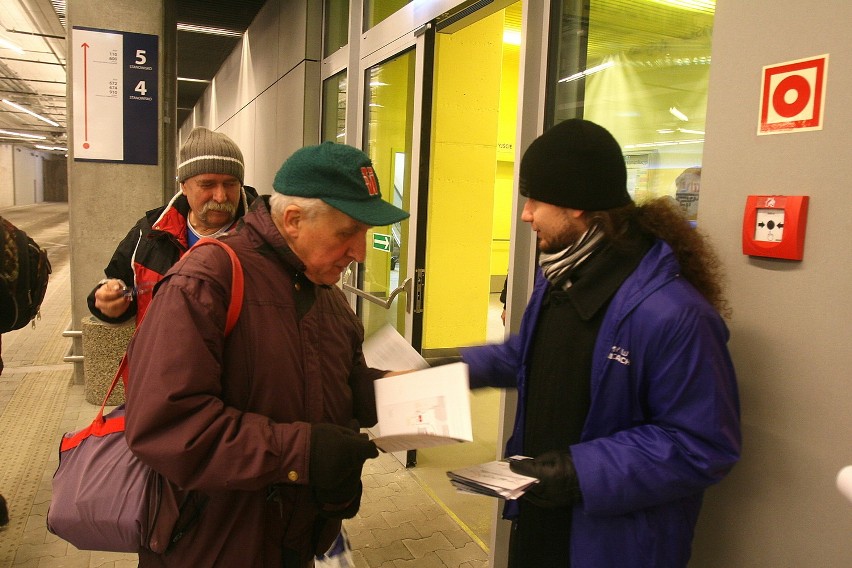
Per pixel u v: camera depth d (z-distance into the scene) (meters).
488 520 3.10
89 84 4.91
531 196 1.34
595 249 1.33
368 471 3.66
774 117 1.31
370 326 4.44
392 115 3.98
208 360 1.09
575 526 1.29
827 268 1.23
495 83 4.62
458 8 3.08
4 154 41.72
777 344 1.33
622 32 2.02
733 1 1.40
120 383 4.52
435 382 1.27
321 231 1.17
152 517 1.17
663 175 1.87
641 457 1.18
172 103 5.45
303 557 1.33
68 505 1.18
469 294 4.92
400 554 2.77
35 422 4.18
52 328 7.22
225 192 2.15
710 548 1.50
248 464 1.05
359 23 4.44
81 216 5.00
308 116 5.55
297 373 1.21
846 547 1.21
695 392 1.17
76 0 4.81
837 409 1.22
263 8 7.57
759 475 1.38
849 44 1.18
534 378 1.48
